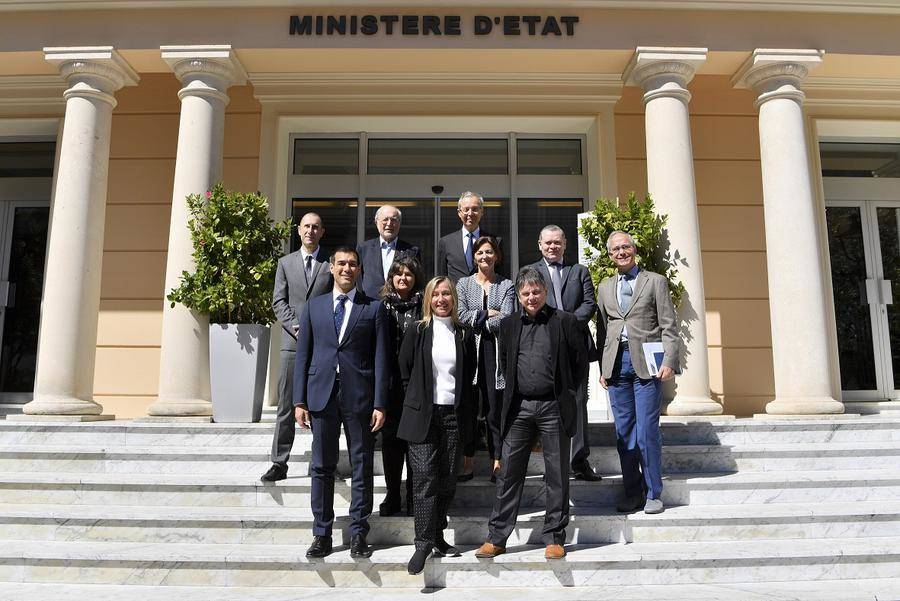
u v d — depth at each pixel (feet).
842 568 12.98
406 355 13.33
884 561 13.04
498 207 27.14
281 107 26.11
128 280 25.45
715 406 19.72
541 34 22.06
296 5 21.95
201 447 17.62
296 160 27.43
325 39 21.97
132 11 21.84
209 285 19.22
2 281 27.02
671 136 21.26
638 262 19.76
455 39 22.06
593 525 14.05
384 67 23.49
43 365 20.20
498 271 15.76
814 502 15.72
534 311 13.46
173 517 13.93
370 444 13.28
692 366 19.99
